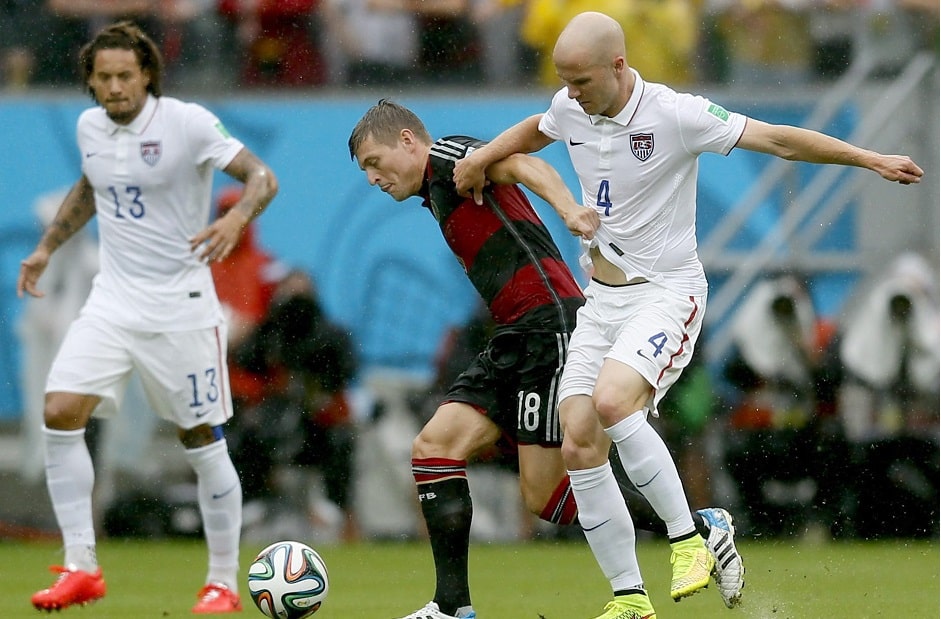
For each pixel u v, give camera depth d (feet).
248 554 127.65
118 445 140.87
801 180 148.87
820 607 87.66
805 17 156.35
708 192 149.69
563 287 72.33
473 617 71.92
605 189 68.18
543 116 70.69
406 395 141.38
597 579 109.50
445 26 153.89
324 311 140.87
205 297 88.74
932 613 84.48
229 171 86.99
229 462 88.99
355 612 85.25
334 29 152.25
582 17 66.03
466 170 70.74
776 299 136.98
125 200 86.69
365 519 139.33
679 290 68.13
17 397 142.31
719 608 87.76
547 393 71.67
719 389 138.82
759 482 136.98
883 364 137.80
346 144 146.82
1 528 143.23
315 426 138.31
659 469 66.49
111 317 86.58
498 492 140.05
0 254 143.13
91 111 88.33
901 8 154.71
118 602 93.09
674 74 154.92
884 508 135.95
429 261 143.95
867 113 151.84
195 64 150.61
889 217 148.56
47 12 148.46
